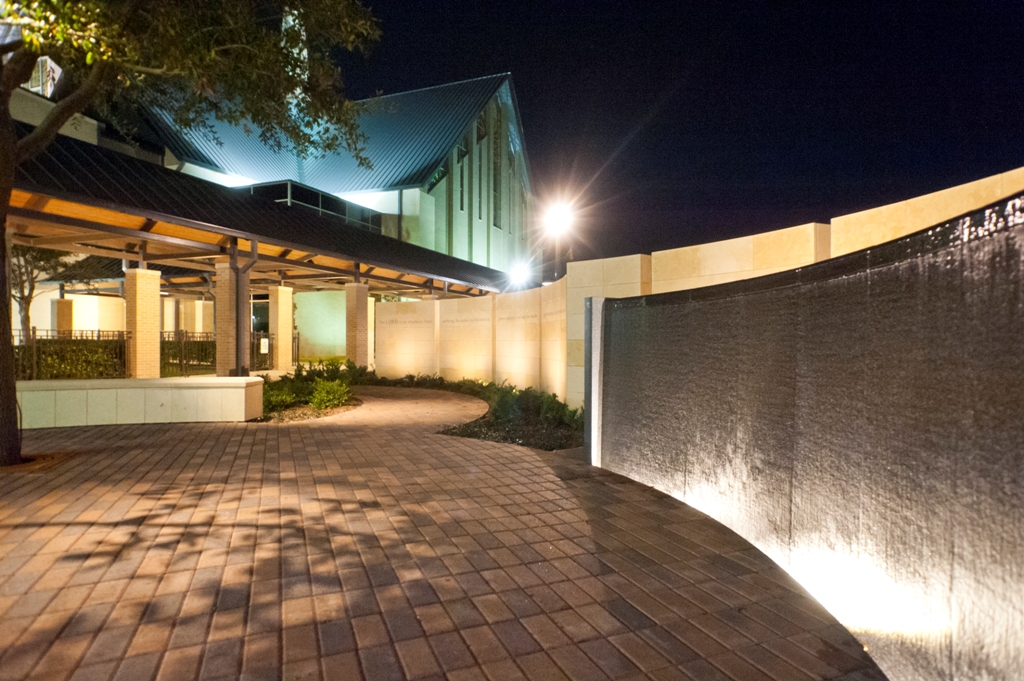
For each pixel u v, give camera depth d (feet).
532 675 9.84
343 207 115.03
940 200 20.25
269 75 28.66
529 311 53.83
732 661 10.30
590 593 13.01
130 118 38.55
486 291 106.11
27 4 18.38
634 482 22.76
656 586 13.38
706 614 12.05
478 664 10.16
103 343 49.29
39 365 44.14
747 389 15.35
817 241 27.07
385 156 134.41
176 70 23.97
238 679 9.59
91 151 49.67
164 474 23.68
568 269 39.11
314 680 9.59
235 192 63.67
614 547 15.79
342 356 112.88
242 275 56.03
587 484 22.44
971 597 7.16
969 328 7.38
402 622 11.61
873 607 9.67
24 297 72.59
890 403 9.27
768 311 14.20
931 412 8.18
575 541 16.25
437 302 71.87
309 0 27.96
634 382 23.00
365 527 17.37
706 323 17.88
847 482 10.64
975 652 7.04
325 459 26.94
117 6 24.20
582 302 38.40
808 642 10.95
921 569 8.34
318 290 105.40
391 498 20.51
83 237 51.62
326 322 115.55
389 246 88.84
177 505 19.35
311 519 18.06
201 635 10.99
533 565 14.57
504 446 30.37
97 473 23.70
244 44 26.48
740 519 15.84
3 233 24.38
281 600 12.50
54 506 19.04
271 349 81.87
